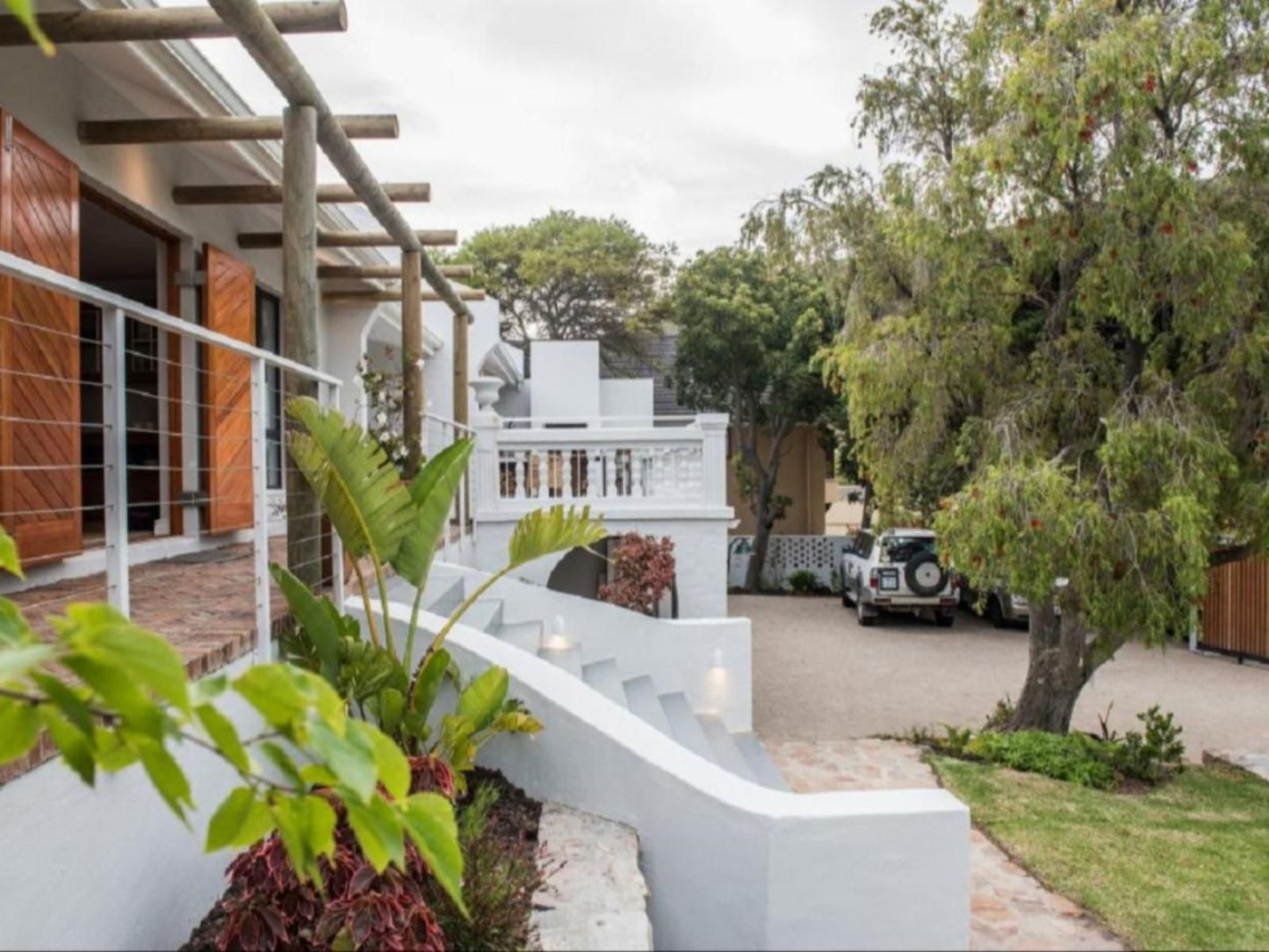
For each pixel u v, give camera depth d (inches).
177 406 281.9
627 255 1315.2
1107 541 262.8
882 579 591.5
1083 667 328.2
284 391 191.8
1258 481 278.2
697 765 150.5
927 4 337.7
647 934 115.4
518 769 165.3
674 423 823.1
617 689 252.7
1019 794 259.4
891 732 356.2
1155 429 265.0
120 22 163.9
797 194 364.8
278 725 50.1
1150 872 195.9
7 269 94.4
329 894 111.3
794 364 735.1
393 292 404.2
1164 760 298.7
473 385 629.6
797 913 137.2
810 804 140.8
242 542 317.1
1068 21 263.7
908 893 137.1
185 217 278.2
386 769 53.6
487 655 178.7
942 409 329.4
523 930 114.8
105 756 55.7
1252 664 505.0
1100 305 289.7
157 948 118.3
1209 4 260.2
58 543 206.8
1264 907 176.2
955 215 294.0
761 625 615.8
